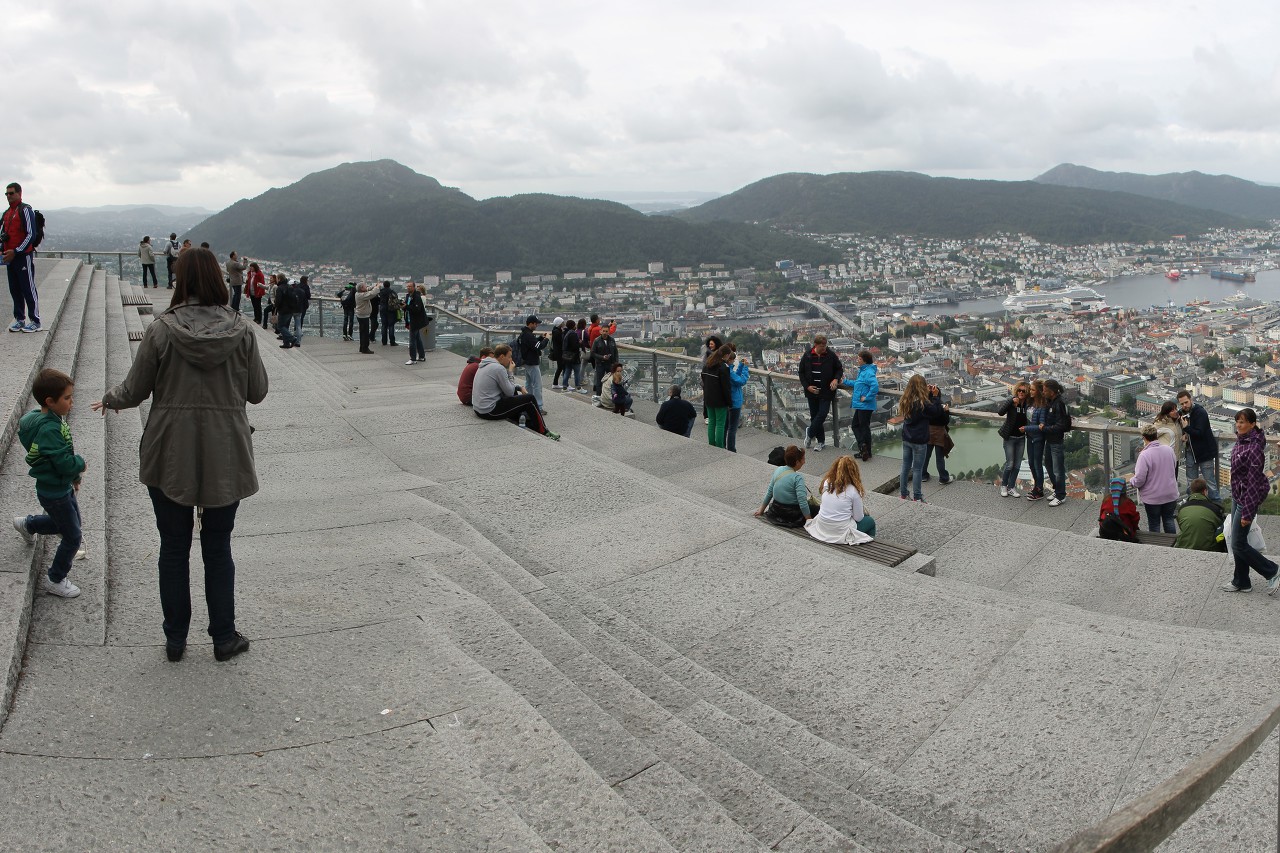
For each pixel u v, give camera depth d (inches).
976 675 186.4
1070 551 322.0
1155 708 168.2
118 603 177.2
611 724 141.6
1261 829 124.7
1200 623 260.2
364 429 404.5
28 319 434.3
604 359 645.3
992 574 307.4
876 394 502.6
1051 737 161.3
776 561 254.4
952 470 468.1
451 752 126.3
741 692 174.6
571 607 205.5
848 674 190.2
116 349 506.6
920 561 293.7
